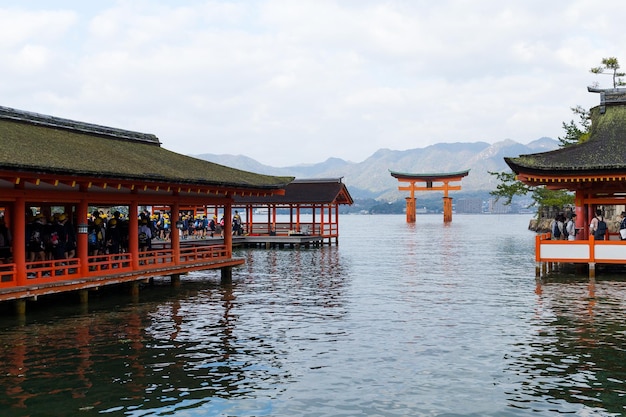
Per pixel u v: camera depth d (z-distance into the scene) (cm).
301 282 3538
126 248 2998
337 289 3222
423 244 7706
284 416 1334
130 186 2678
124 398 1439
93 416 1326
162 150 3638
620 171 3409
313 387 1519
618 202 3672
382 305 2683
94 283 2536
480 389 1498
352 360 1756
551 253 3469
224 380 1575
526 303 2686
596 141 3762
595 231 3591
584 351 1833
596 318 2314
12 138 2427
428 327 2197
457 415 1334
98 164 2530
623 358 1753
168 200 3084
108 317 2380
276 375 1617
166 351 1856
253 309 2580
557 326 2184
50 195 2388
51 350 1859
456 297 2903
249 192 3428
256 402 1416
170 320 2328
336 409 1373
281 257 5484
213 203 3466
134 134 3512
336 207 7550
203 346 1920
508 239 8875
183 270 3097
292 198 7138
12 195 2217
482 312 2484
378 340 1995
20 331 2117
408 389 1501
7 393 1467
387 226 17975
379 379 1579
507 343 1941
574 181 3581
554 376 1594
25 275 2281
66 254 2616
